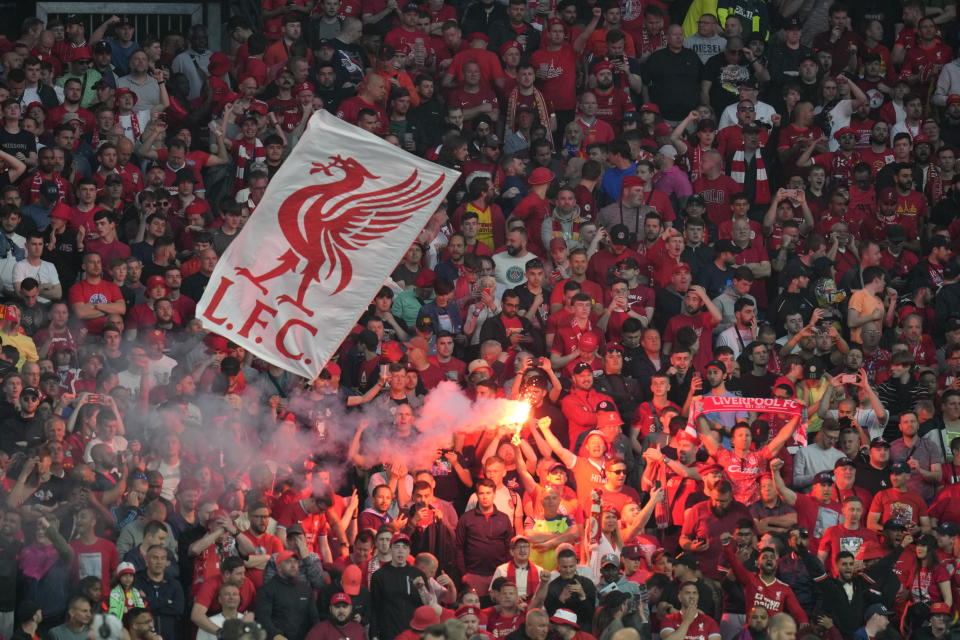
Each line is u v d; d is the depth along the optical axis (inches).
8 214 2687.0
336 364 2484.0
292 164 1957.4
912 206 3078.2
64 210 2753.4
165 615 2132.1
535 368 2488.9
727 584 2250.2
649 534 2368.4
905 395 2655.0
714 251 2861.7
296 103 3142.2
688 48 3385.8
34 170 2861.7
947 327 2795.3
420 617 2103.8
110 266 2662.4
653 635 2183.8
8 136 2883.9
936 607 2319.1
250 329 1942.7
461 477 2389.3
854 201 3100.4
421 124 3186.5
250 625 2039.9
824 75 3378.4
